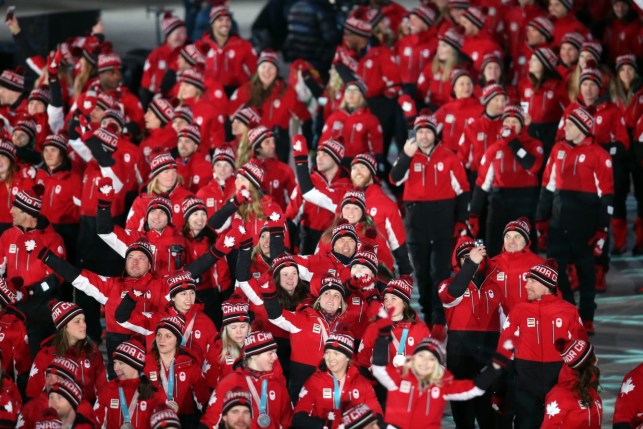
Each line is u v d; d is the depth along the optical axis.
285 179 39.94
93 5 70.25
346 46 50.53
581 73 42.97
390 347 27.53
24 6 65.88
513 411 29.41
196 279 30.91
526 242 31.17
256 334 25.72
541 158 39.31
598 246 36.56
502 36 56.78
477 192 39.50
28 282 32.75
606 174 36.41
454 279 28.95
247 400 23.73
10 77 47.44
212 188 37.62
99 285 30.44
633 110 45.03
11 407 24.91
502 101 41.59
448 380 23.81
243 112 42.53
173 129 43.09
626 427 25.84
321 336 27.81
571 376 26.45
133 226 35.06
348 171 37.28
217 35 52.22
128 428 25.28
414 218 37.97
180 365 27.09
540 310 28.47
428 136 37.28
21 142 42.84
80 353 27.69
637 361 34.88
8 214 38.09
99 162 37.81
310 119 48.88
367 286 29.81
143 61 61.56
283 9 67.25
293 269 29.19
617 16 54.59
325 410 25.42
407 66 53.00
